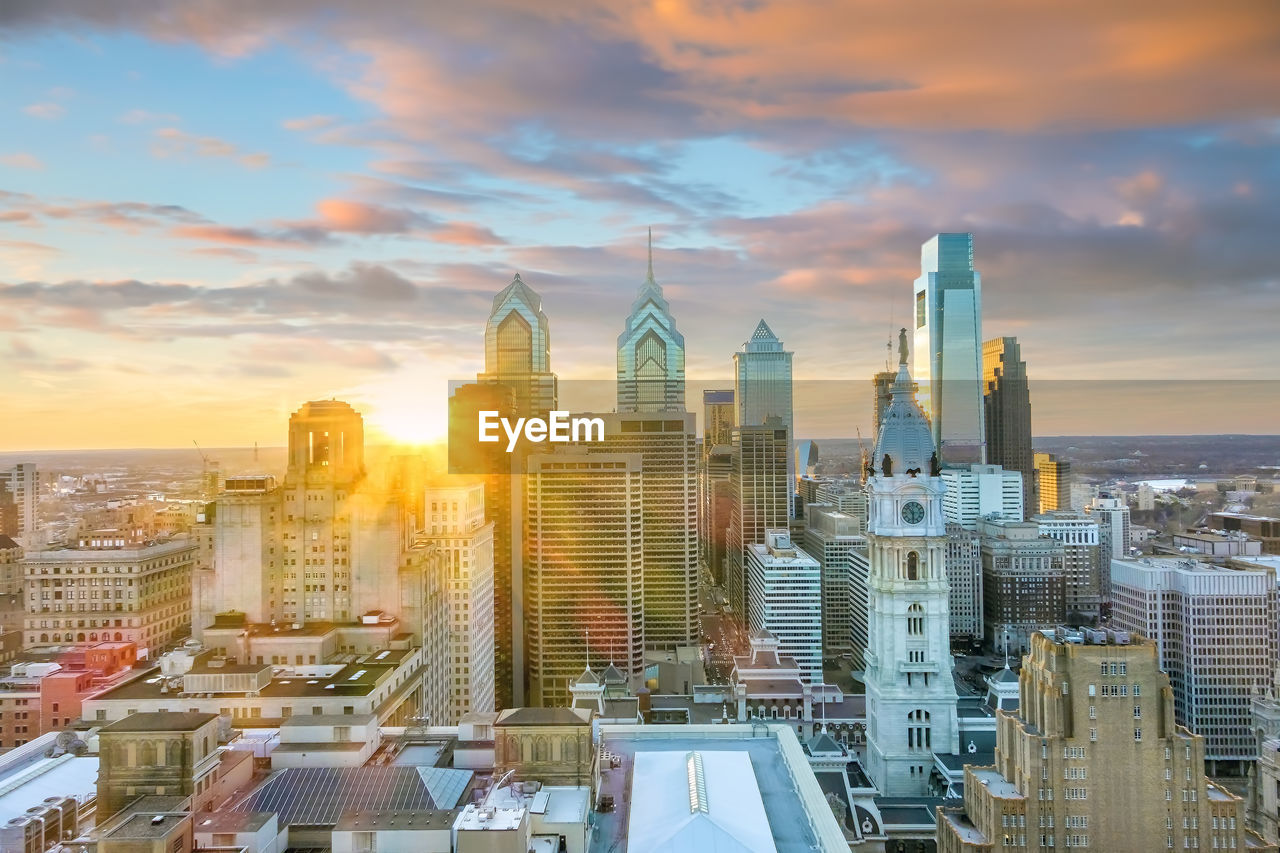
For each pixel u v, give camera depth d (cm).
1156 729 19812
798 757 13750
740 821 11362
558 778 12206
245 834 11119
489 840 10288
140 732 12200
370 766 14125
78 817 14338
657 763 13625
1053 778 19812
